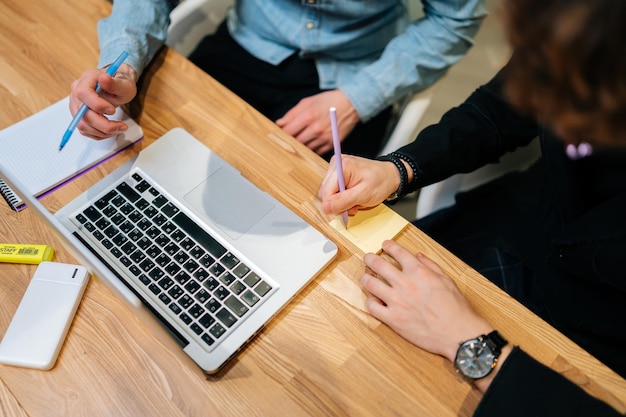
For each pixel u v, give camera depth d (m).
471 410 0.81
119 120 1.07
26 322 0.87
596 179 0.97
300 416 0.81
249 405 0.82
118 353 0.86
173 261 0.90
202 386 0.83
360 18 1.40
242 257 0.90
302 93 1.51
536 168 1.35
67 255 0.94
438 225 1.31
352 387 0.83
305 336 0.87
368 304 0.88
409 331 0.85
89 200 0.97
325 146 1.41
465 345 0.82
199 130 1.07
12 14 1.23
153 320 0.71
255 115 1.09
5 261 0.94
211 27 1.57
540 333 0.87
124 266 0.90
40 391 0.83
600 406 0.76
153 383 0.83
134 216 0.95
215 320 0.85
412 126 1.35
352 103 1.40
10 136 1.04
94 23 1.22
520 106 0.65
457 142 1.10
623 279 0.94
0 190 0.99
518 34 0.59
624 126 0.59
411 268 0.90
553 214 1.14
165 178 0.99
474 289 0.91
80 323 0.88
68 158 1.02
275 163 1.03
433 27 1.41
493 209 1.29
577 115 0.60
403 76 1.41
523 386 0.78
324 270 0.92
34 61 1.17
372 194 0.97
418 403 0.81
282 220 0.95
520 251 1.21
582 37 0.54
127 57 1.09
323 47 1.43
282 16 1.42
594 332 1.06
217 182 0.99
